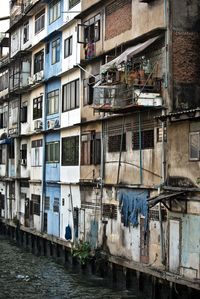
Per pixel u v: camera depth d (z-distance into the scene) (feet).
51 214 104.53
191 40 67.67
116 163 78.95
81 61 88.69
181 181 62.95
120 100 70.44
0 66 139.54
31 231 110.83
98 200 83.76
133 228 73.05
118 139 78.74
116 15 79.71
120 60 70.33
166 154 66.03
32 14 118.73
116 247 77.46
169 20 66.80
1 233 140.46
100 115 83.71
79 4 93.50
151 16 70.38
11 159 133.18
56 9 104.53
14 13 136.46
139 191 71.82
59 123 101.65
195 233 59.77
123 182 76.59
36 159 115.14
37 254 106.32
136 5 74.08
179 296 59.82
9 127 135.64
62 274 84.43
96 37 85.97
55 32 102.73
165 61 67.15
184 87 67.21
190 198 60.64
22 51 120.26
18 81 124.26
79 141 92.07
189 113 60.49
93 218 85.40
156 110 69.00
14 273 85.05
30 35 121.08
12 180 129.70
